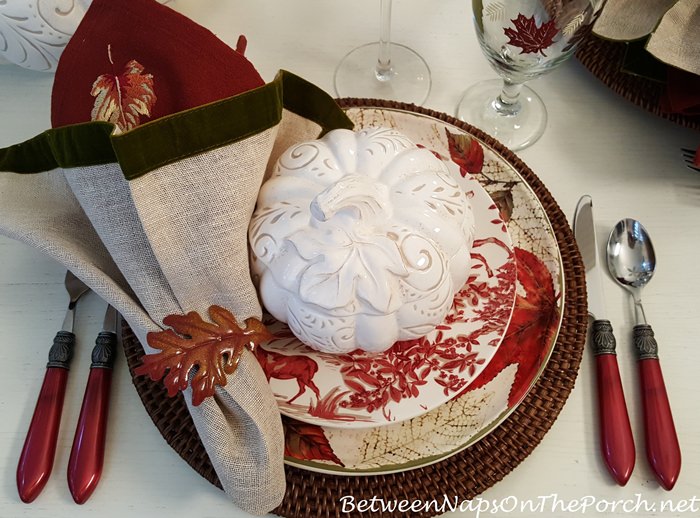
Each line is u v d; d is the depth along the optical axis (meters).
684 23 0.53
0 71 0.66
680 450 0.50
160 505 0.49
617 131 0.64
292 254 0.44
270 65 0.68
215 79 0.42
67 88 0.42
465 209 0.48
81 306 0.55
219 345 0.43
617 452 0.49
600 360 0.52
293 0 0.71
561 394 0.50
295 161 0.48
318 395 0.47
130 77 0.41
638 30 0.57
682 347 0.55
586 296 0.54
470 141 0.58
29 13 0.54
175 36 0.42
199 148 0.38
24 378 0.53
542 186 0.58
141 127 0.36
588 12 0.51
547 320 0.51
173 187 0.39
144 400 0.49
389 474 0.47
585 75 0.67
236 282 0.43
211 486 0.50
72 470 0.48
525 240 0.55
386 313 0.43
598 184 0.62
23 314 0.55
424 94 0.67
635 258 0.58
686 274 0.58
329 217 0.40
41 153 0.43
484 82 0.67
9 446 0.51
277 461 0.44
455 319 0.51
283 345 0.50
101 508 0.49
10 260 0.57
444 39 0.70
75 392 0.52
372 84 0.67
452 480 0.47
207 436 0.43
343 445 0.47
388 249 0.43
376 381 0.48
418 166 0.48
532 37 0.53
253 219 0.47
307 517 0.46
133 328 0.44
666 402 0.51
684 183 0.62
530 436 0.49
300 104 0.48
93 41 0.42
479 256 0.53
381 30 0.64
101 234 0.42
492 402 0.49
